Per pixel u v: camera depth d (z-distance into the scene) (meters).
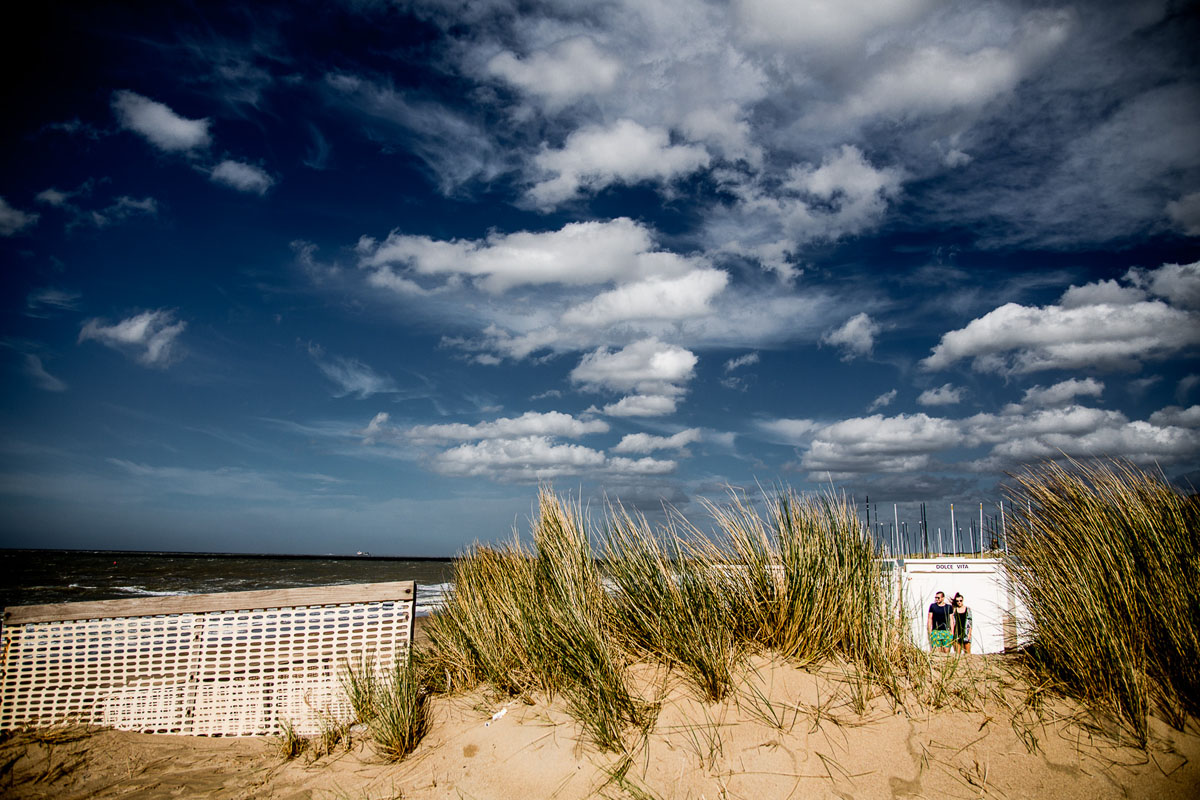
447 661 5.21
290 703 4.84
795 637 4.06
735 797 3.11
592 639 4.04
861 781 3.11
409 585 4.99
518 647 4.69
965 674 3.97
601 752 3.54
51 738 4.66
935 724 3.45
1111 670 3.56
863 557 4.20
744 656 4.08
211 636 4.96
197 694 4.89
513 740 3.86
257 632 4.95
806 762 3.25
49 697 4.96
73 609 5.00
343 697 4.81
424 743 4.16
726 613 4.37
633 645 4.34
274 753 4.43
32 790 3.90
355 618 4.94
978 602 5.95
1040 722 3.46
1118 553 4.02
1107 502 4.38
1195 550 3.98
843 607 4.03
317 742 4.52
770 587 4.33
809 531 4.36
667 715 3.69
